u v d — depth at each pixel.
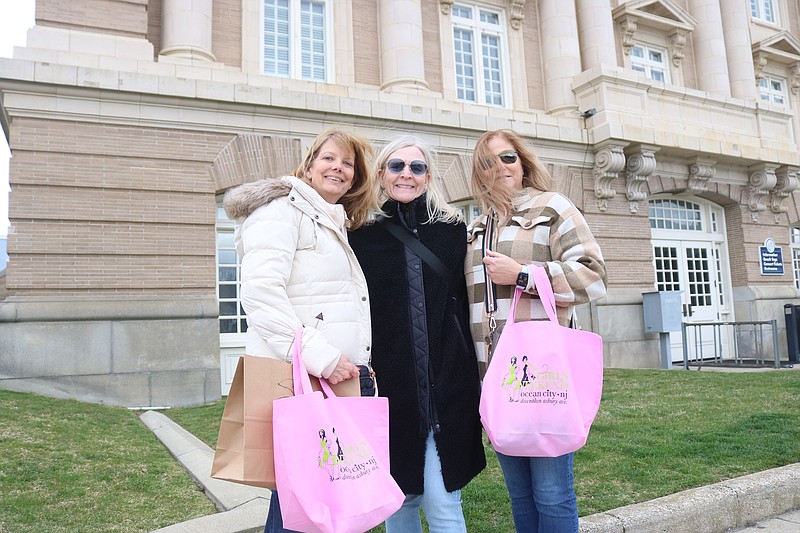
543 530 2.32
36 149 8.30
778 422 5.41
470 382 2.41
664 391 7.82
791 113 15.67
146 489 3.99
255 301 2.04
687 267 14.84
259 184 2.22
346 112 10.23
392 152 2.61
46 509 3.51
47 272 8.24
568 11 13.67
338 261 2.23
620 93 12.88
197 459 4.72
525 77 13.63
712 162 14.24
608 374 10.21
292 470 1.80
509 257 2.47
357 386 2.11
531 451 2.18
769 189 15.41
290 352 2.00
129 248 8.68
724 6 16.62
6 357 7.86
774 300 15.12
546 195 2.59
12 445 4.70
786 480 3.74
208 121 9.34
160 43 10.18
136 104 8.89
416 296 2.40
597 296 2.39
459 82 13.18
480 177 2.69
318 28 11.84
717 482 3.76
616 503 3.52
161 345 8.64
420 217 2.58
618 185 13.04
